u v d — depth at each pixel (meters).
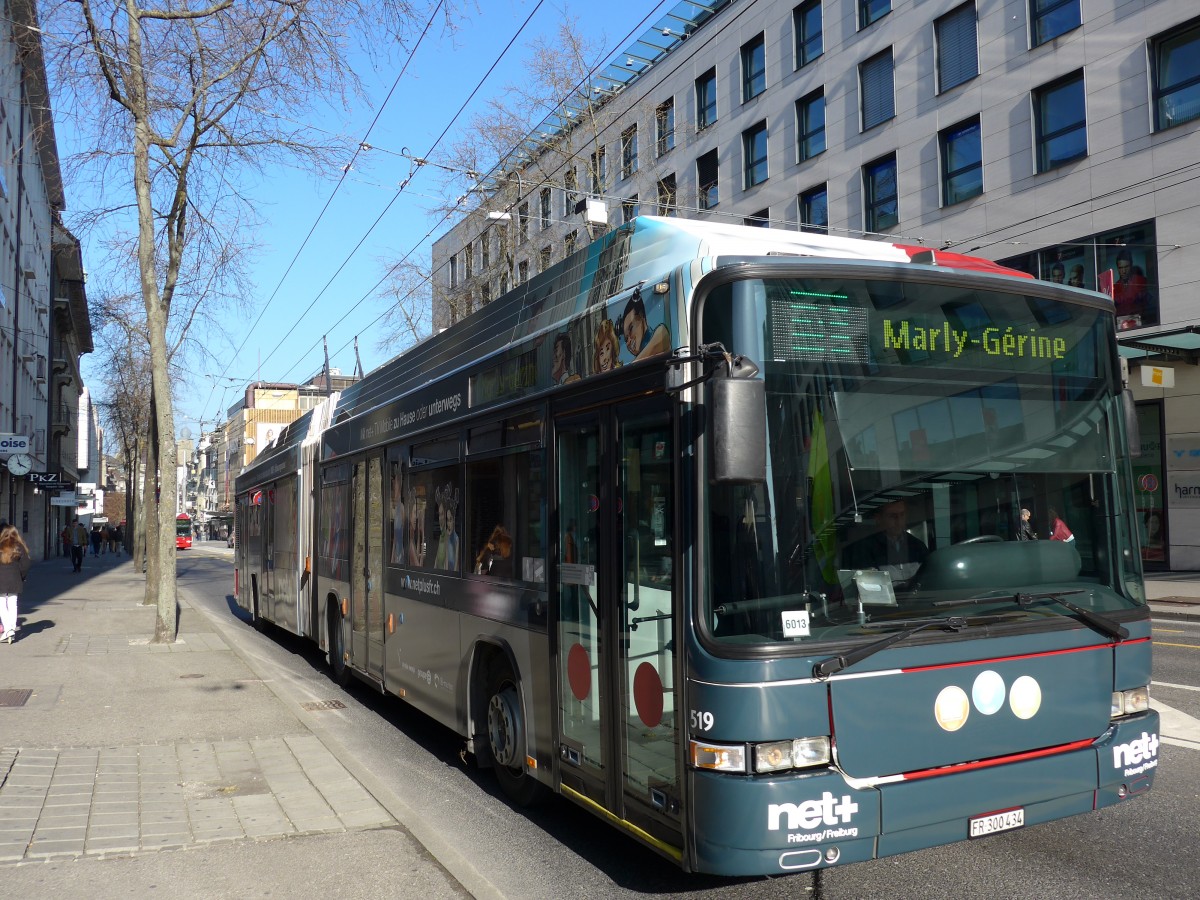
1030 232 23.66
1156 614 16.64
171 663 11.75
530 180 27.27
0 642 13.70
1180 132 20.69
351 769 6.82
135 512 42.75
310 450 12.38
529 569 5.86
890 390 4.34
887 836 3.98
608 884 4.97
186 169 15.55
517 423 6.11
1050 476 4.63
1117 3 21.83
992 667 4.29
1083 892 4.64
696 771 4.04
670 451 4.36
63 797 6.16
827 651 3.98
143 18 13.59
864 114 28.27
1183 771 6.61
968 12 25.28
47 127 14.24
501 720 6.32
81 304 54.09
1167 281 20.92
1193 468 21.53
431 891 4.64
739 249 4.62
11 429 35.25
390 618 8.69
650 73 36.97
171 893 4.61
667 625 4.34
